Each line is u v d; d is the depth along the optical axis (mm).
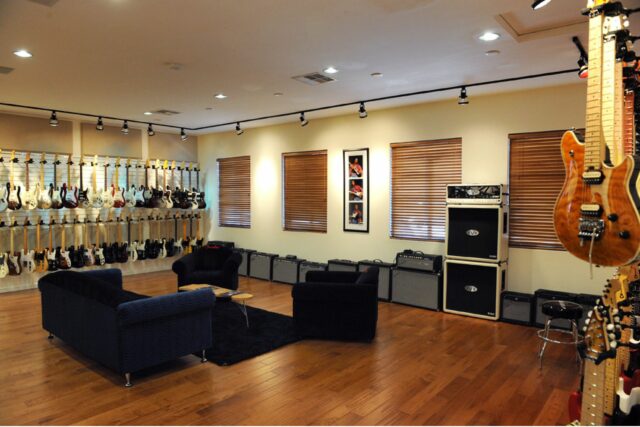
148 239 7797
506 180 5234
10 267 6246
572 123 4809
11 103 5754
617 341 1993
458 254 5211
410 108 5973
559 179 4930
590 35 1910
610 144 1871
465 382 3385
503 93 5227
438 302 5414
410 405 3008
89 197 6988
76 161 7090
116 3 2822
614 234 1802
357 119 6504
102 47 3646
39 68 4215
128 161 7566
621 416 2205
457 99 5547
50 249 6535
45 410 2904
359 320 4238
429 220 5898
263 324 4852
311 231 7121
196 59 3984
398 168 6148
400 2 2826
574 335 3904
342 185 6695
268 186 7719
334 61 4051
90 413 2867
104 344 3385
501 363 3768
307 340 4359
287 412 2896
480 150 5414
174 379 3414
